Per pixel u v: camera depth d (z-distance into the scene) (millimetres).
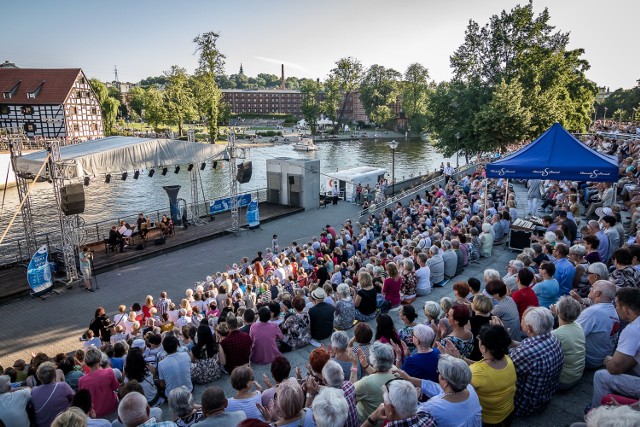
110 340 10766
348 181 37594
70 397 6035
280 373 4906
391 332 5863
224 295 12617
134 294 17578
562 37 43875
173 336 7090
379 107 125750
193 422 4578
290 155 84375
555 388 4906
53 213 38781
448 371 3695
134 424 4098
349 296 8961
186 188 52219
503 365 4297
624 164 19656
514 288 7816
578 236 14000
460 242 12672
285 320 8461
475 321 5633
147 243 23234
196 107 95750
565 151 12453
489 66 45750
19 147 19281
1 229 34125
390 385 3623
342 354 5676
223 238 25516
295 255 17625
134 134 103188
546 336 4738
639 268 6352
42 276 17141
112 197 46438
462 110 44656
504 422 4367
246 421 3252
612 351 5508
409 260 10508
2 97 71625
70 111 73500
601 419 2570
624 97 109500
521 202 21828
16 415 5629
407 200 30375
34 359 7871
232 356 7137
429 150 92750
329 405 3465
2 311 15938
